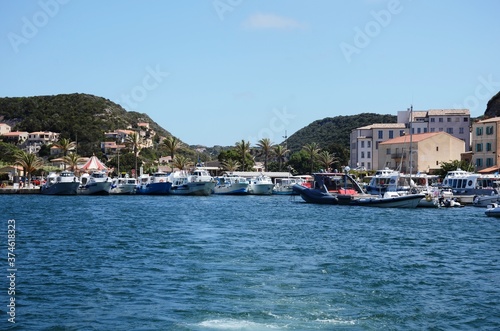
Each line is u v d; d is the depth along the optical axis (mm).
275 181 164000
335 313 25688
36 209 89875
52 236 52531
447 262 38875
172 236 52281
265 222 66688
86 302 27406
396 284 31578
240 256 40156
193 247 44719
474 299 28406
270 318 24859
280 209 88812
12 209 89625
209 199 122500
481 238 51844
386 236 52812
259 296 28438
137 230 57812
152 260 38656
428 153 140750
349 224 64375
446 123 164750
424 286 31219
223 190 141000
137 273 34094
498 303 27656
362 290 29969
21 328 23516
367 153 175875
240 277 32844
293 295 28672
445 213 79750
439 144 141500
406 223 65688
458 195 98750
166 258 39438
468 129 163875
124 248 44406
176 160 185625
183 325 23875
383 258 40125
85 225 63250
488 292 29938
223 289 29844
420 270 35844
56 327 23641
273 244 46531
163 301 27547
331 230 57719
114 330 23281
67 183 138500
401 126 173625
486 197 89938
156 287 30375
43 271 34906
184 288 30109
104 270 35094
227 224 64188
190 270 34938
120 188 142250
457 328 23844
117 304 27062
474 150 131125
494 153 126812
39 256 40594
